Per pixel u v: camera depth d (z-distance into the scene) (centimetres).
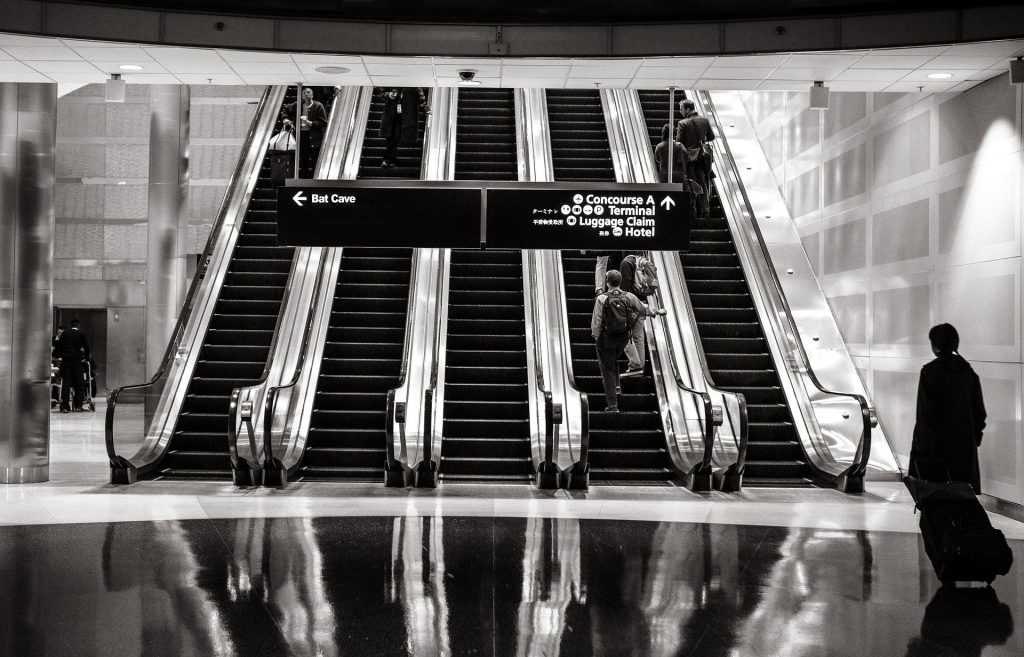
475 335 1155
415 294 1151
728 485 920
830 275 1207
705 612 502
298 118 954
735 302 1206
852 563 616
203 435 1019
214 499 841
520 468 981
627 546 659
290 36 820
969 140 877
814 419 1012
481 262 1294
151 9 798
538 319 1128
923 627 480
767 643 452
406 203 874
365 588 542
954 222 899
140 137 2238
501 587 547
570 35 827
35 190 970
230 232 1300
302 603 511
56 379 1930
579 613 497
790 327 1078
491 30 830
